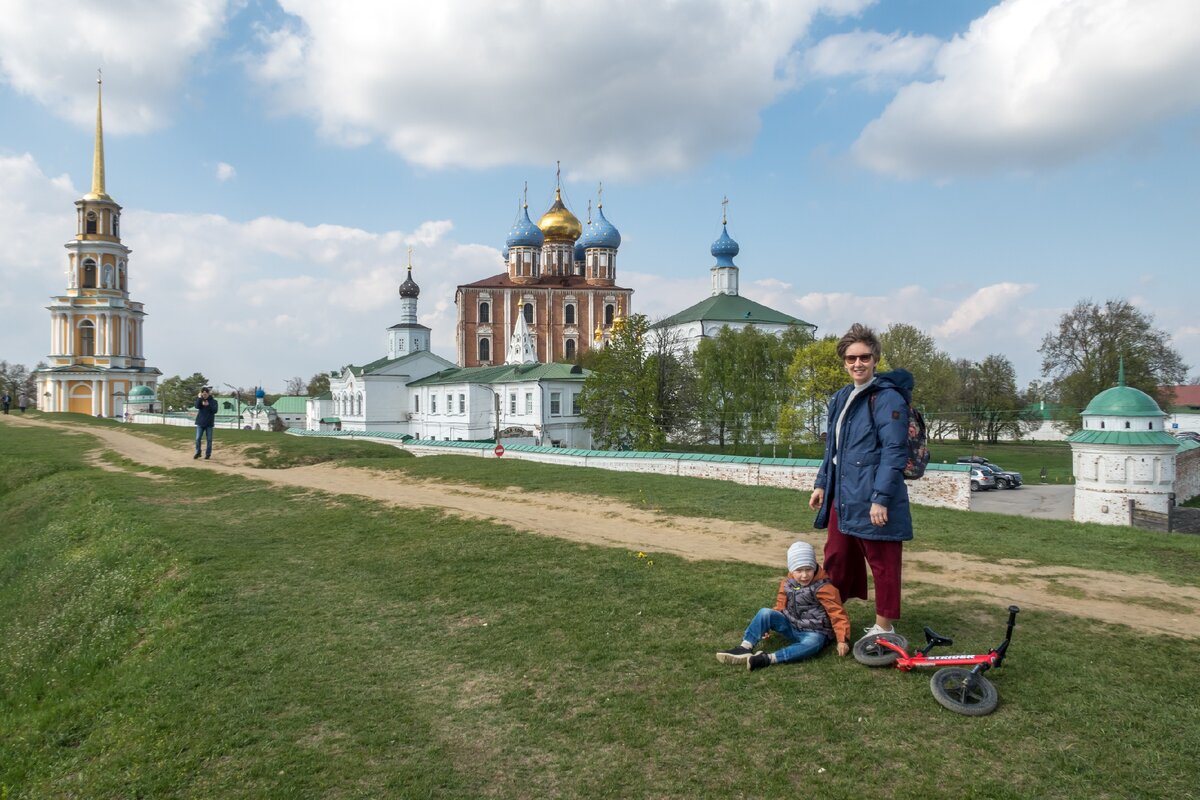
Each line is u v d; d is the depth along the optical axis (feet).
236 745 22.63
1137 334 241.76
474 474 73.97
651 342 230.89
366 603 34.91
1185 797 16.94
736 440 214.28
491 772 20.10
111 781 21.66
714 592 32.09
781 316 285.43
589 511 54.08
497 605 32.96
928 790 17.70
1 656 42.04
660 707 22.47
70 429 161.99
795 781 18.47
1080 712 20.40
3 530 79.97
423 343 292.81
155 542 50.14
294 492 68.95
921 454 23.99
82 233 280.31
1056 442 311.06
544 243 366.84
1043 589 31.91
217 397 352.90
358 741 22.21
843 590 25.57
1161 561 36.96
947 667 22.02
